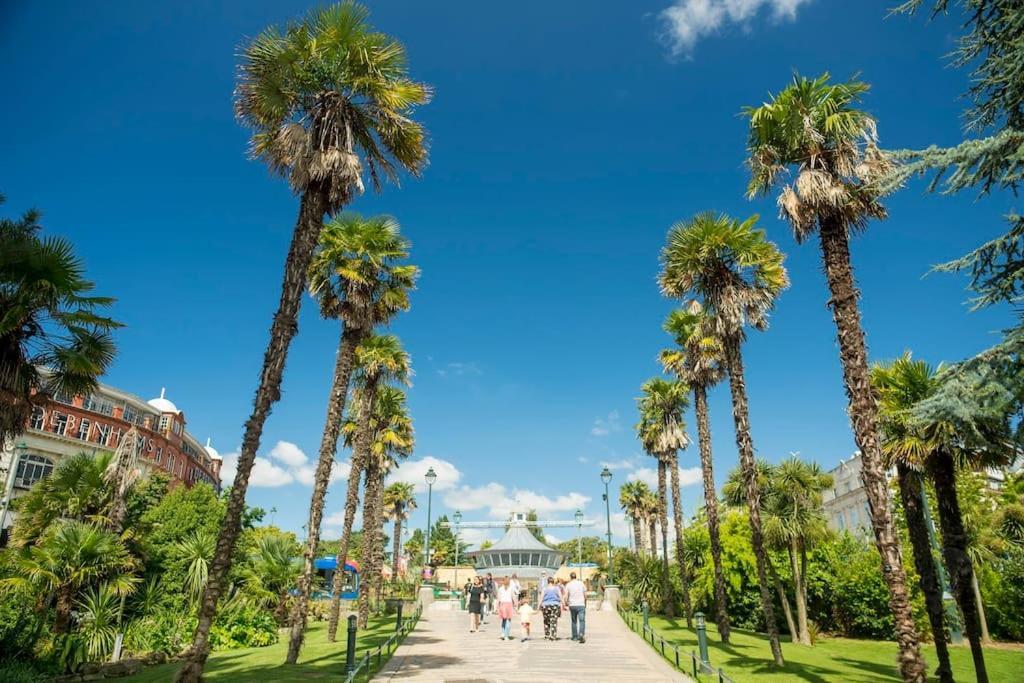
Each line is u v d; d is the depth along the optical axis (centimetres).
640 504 6062
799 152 1471
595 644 1917
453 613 3228
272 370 1241
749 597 2919
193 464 7350
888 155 1068
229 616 2244
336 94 1430
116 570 2012
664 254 2028
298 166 1369
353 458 2439
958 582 1416
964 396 1102
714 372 2477
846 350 1273
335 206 1473
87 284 1332
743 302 1908
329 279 2094
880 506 1177
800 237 1450
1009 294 1042
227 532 1131
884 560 1161
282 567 2755
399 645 1870
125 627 1969
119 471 2244
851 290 1306
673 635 2264
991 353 1046
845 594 2766
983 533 2888
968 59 1070
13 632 1644
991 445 1303
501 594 2100
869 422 1221
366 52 1412
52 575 1798
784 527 2359
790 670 1550
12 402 1239
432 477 4034
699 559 3191
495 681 1306
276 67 1401
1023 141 934
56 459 4884
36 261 1246
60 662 1633
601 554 8138
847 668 1653
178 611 2238
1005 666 2000
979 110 1082
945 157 977
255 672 1418
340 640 2133
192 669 1038
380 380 2606
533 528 7681
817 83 1473
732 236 1908
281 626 2630
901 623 1121
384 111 1445
